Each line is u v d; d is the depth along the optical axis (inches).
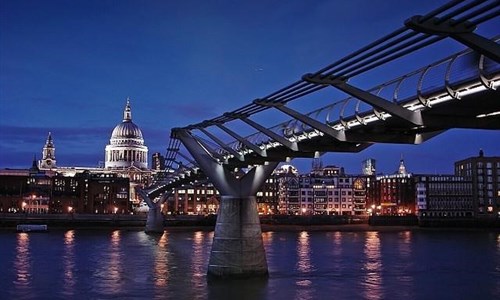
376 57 1058.1
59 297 2009.1
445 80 1122.7
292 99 1581.0
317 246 4379.9
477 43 821.9
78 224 7691.9
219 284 2182.6
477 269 2883.9
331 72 1179.9
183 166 3516.2
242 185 2294.5
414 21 816.9
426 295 2076.8
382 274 2628.0
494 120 1338.6
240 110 1919.3
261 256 2305.6
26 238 5275.6
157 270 2716.5
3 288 2198.6
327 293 2055.9
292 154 2075.5
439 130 1531.7
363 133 1551.4
